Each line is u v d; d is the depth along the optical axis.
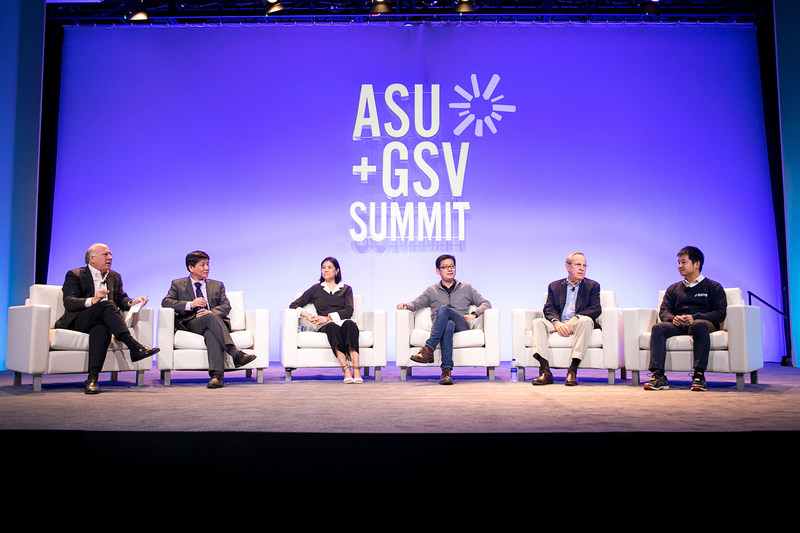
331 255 7.05
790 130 6.48
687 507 2.35
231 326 4.87
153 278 7.04
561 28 7.18
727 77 7.14
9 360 4.39
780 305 6.96
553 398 3.64
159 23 7.21
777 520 2.33
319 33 7.24
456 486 2.35
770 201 7.04
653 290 6.99
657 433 2.43
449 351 4.59
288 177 7.13
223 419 2.81
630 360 4.48
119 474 2.45
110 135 7.14
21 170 6.46
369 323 4.97
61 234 7.04
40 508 2.41
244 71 7.22
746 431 2.45
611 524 2.30
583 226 7.04
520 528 2.30
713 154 7.09
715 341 4.19
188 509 2.37
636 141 7.10
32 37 6.64
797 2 6.46
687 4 7.01
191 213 7.09
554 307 4.79
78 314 4.08
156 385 4.50
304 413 3.01
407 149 7.06
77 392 3.99
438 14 7.00
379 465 2.38
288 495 2.36
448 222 6.97
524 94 7.15
